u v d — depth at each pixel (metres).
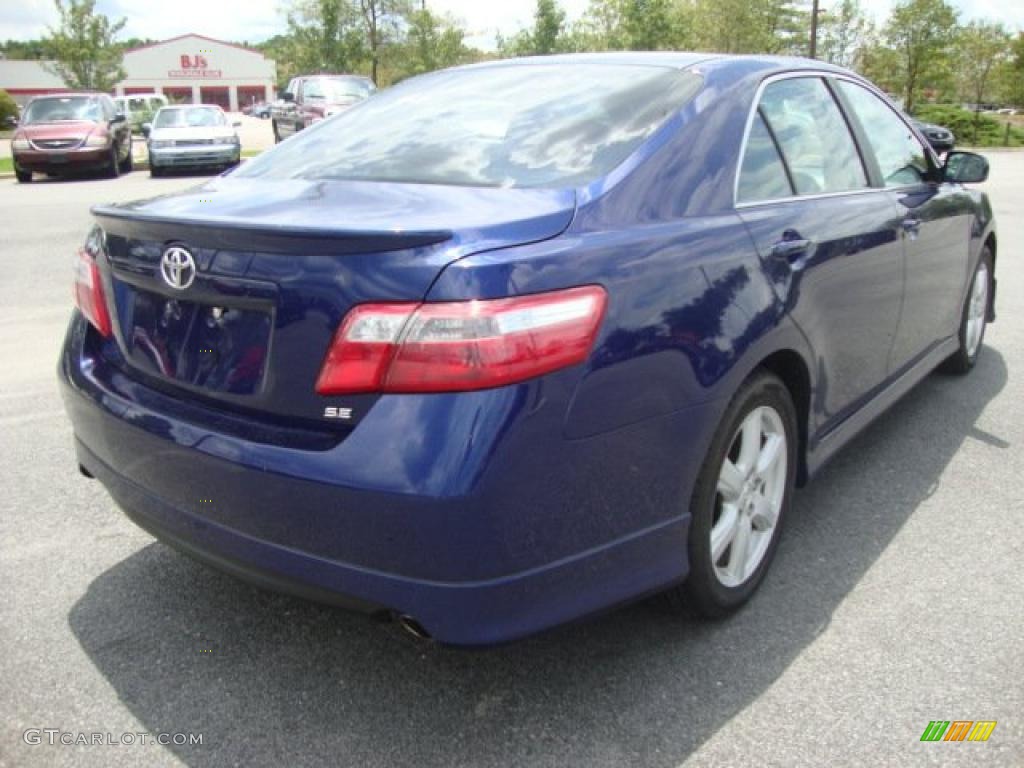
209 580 3.09
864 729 2.34
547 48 35.28
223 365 2.28
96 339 2.76
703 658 2.63
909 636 2.73
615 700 2.46
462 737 2.33
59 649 2.70
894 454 4.11
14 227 11.06
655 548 2.39
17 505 3.63
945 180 4.28
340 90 20.95
